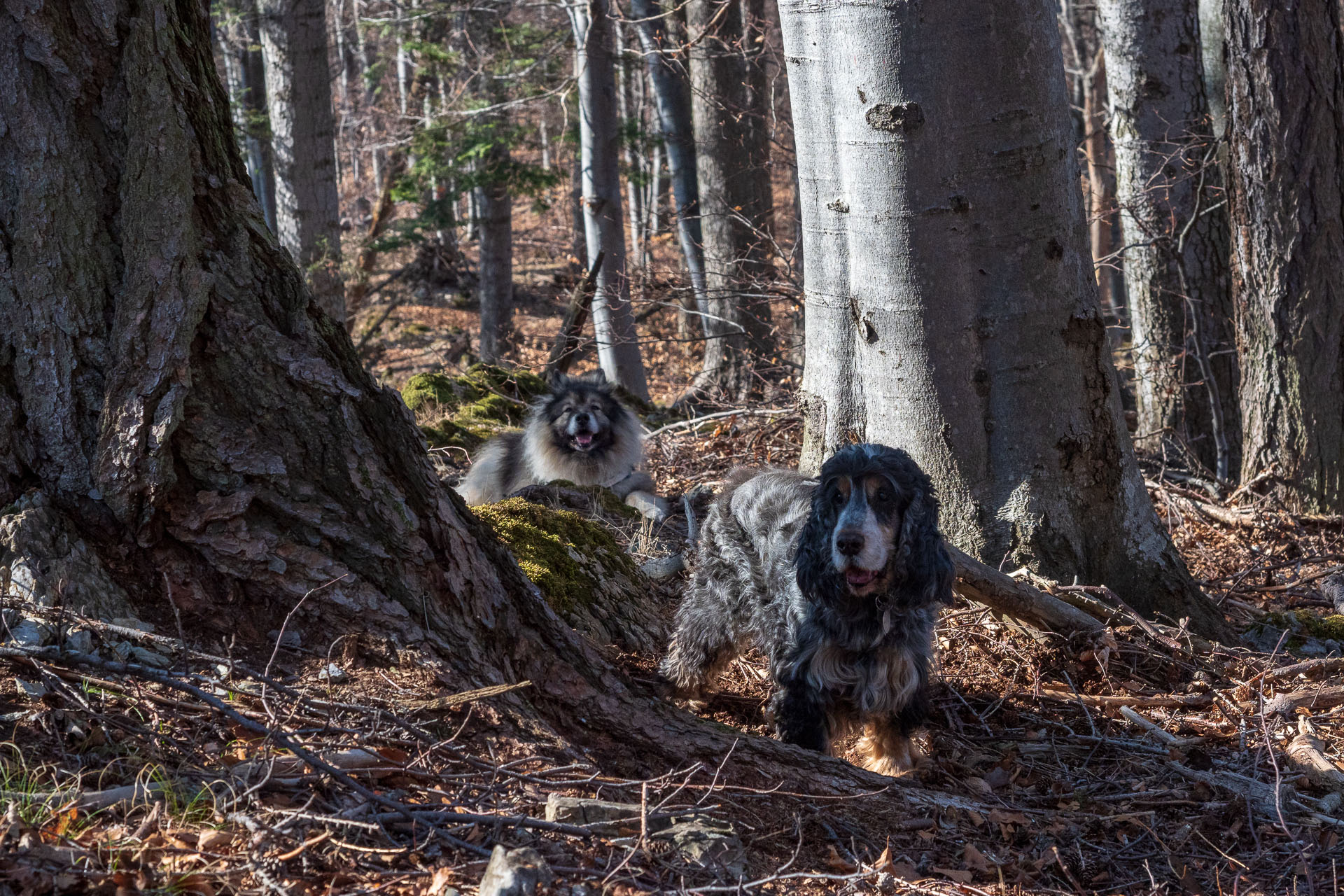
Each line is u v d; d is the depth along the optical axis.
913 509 3.67
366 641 3.10
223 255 3.15
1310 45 7.10
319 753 2.68
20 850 2.13
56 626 2.72
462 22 18.91
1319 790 3.83
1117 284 20.67
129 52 3.02
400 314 24.61
